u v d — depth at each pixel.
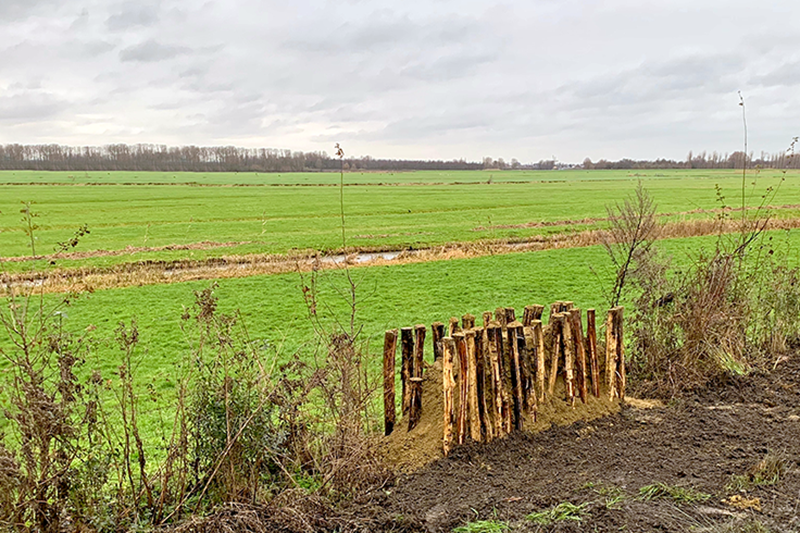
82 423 4.79
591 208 58.91
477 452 6.01
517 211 56.31
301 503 4.95
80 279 22.59
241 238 38.50
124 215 53.59
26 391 4.41
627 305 15.16
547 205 63.06
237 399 5.33
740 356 8.36
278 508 4.92
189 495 5.20
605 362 7.40
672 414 7.04
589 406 6.98
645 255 9.21
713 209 50.16
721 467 5.52
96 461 4.79
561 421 6.68
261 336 14.54
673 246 27.14
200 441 5.34
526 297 19.14
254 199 73.19
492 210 57.56
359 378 6.27
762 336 9.20
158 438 8.16
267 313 17.39
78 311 17.59
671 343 8.35
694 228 32.22
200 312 5.89
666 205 57.22
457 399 6.11
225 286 21.56
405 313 17.27
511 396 6.44
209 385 5.42
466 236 38.59
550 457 5.98
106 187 96.75
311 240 37.19
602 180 137.62
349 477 5.49
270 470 5.77
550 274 22.94
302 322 16.27
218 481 5.22
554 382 6.89
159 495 5.29
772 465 5.26
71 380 4.82
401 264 25.97
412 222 47.69
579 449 6.12
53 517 4.45
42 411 4.36
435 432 6.23
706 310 8.27
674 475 5.39
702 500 4.80
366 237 38.53
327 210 58.69
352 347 6.29
